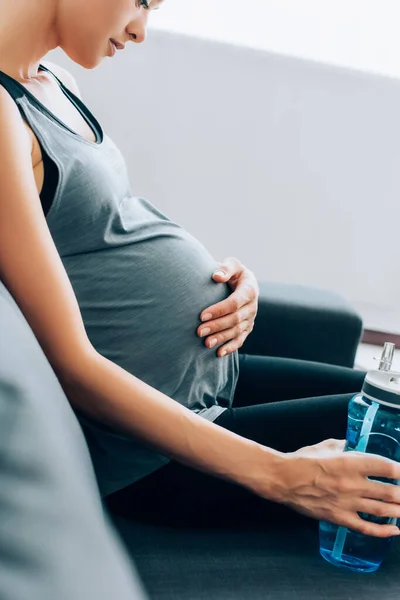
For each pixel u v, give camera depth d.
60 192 0.78
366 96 1.95
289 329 1.31
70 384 0.66
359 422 0.73
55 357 0.65
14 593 0.28
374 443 0.71
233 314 0.94
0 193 0.65
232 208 1.99
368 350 2.10
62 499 0.34
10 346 0.42
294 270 2.07
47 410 0.40
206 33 1.89
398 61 1.97
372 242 2.07
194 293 0.91
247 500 0.77
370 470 0.66
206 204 1.98
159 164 1.92
